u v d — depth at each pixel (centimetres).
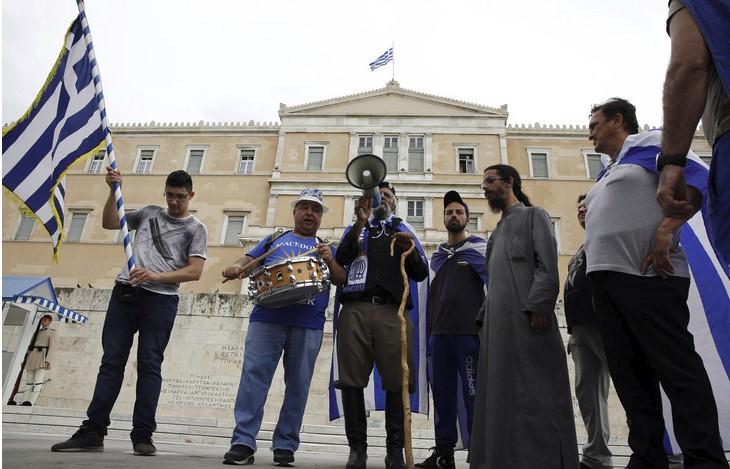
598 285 275
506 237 329
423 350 524
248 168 3303
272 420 1233
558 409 276
